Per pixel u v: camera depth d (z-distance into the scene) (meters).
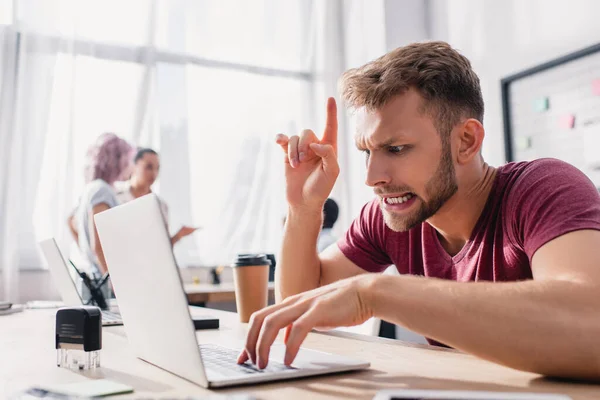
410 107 1.00
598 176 2.62
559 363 0.65
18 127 3.17
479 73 3.44
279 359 0.78
